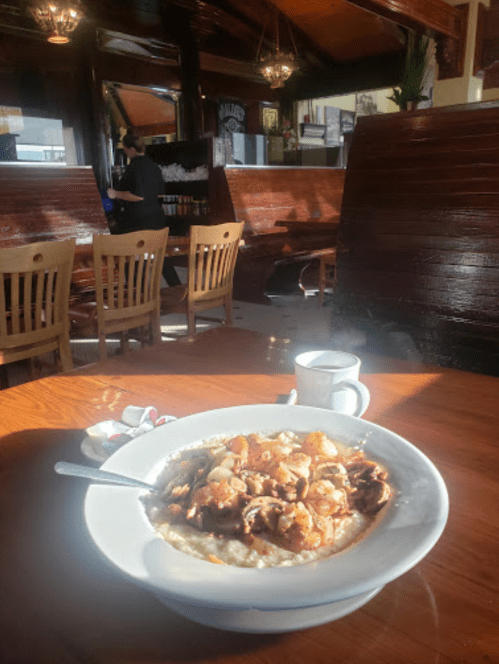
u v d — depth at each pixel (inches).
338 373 33.2
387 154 103.2
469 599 20.1
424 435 33.6
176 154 276.2
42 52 282.7
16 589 21.3
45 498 27.8
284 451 26.2
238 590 16.8
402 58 403.5
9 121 292.7
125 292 135.0
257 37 401.1
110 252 108.8
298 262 273.4
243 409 31.8
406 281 101.6
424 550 18.5
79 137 306.3
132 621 19.6
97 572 22.2
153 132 422.9
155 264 122.6
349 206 108.6
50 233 175.2
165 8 333.1
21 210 170.1
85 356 165.6
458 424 35.1
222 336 56.7
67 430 35.3
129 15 313.1
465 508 26.0
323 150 382.3
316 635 18.6
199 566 18.3
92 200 193.0
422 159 98.2
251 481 22.9
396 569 17.6
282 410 31.6
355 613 19.6
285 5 374.0
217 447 27.4
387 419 35.8
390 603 20.0
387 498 22.6
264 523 20.8
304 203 283.4
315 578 17.4
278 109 456.1
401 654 17.8
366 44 406.6
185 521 21.7
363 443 28.0
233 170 250.1
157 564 18.3
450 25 253.9
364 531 21.0
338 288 112.4
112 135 378.6
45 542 24.2
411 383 42.3
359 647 18.1
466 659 17.5
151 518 22.0
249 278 247.4
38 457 31.9
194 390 41.6
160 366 47.3
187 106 362.3
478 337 92.9
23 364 152.3
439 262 96.5
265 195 262.2
